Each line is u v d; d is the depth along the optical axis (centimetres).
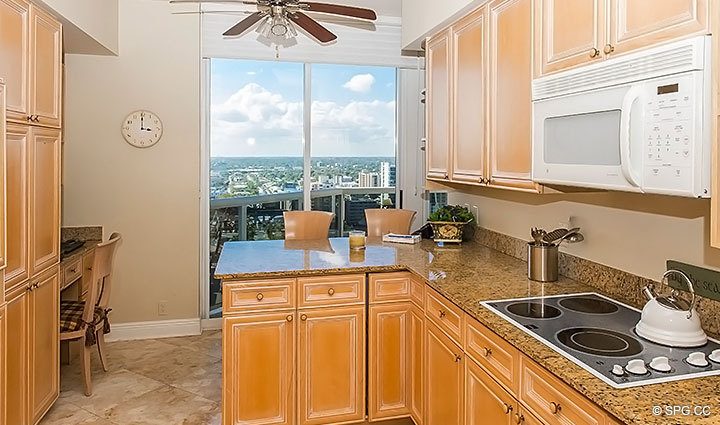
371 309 277
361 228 512
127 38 429
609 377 138
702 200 178
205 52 446
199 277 454
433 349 247
